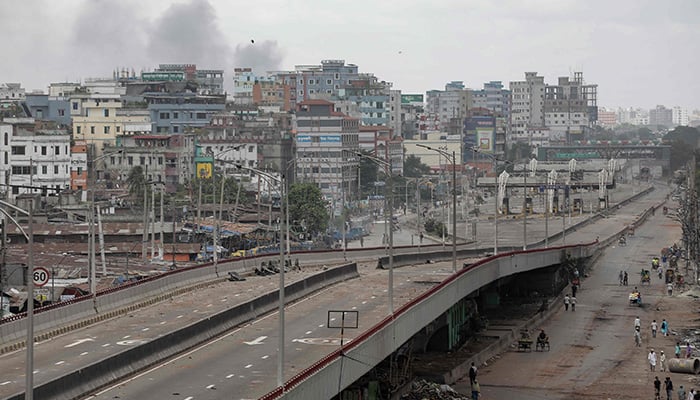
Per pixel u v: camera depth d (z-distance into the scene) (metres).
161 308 127.12
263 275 166.75
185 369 93.44
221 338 110.62
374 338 102.25
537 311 193.62
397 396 118.38
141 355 93.75
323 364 87.88
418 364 140.38
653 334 174.25
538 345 162.62
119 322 115.88
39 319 105.75
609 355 158.88
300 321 121.94
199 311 124.19
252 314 123.69
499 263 177.75
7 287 150.50
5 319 102.56
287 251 185.62
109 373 87.50
